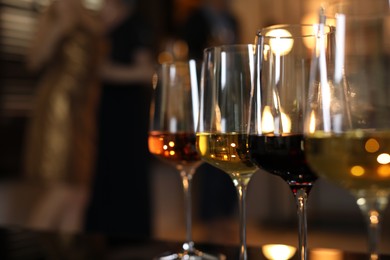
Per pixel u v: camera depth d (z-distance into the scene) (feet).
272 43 2.77
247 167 3.30
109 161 11.98
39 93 11.71
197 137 3.43
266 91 2.80
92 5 11.44
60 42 11.40
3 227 5.17
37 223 11.46
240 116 3.29
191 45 13.78
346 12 2.04
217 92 3.34
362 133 1.98
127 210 12.14
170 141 4.15
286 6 20.59
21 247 4.32
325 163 2.05
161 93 4.24
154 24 16.96
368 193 2.03
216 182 14.40
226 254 4.00
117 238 4.56
